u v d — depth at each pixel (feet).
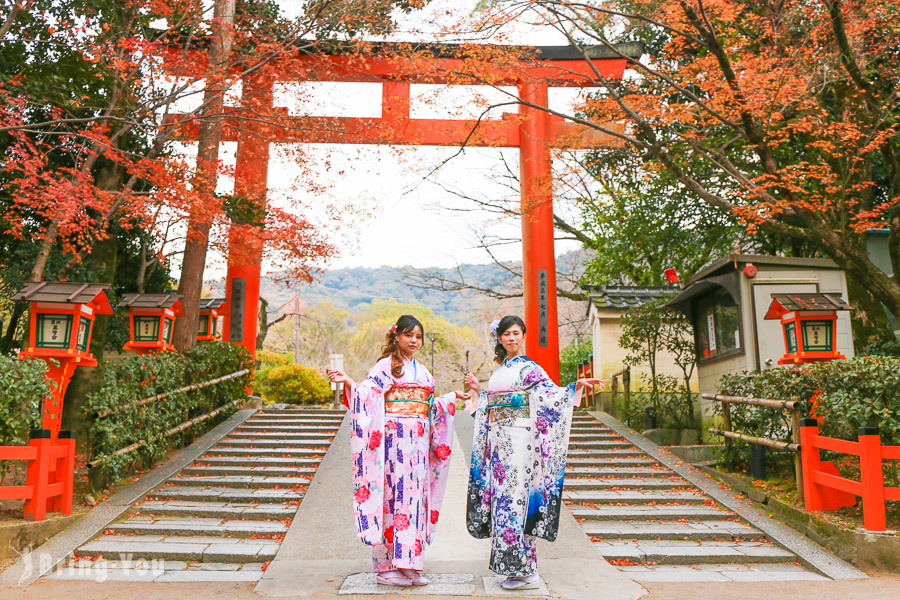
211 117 23.65
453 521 17.06
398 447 12.07
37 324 16.63
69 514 15.94
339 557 14.26
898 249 23.90
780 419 19.20
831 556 14.43
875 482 14.06
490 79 25.61
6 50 23.56
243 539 15.97
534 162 36.55
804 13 22.59
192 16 25.07
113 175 28.32
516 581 11.93
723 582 12.94
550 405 12.19
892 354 26.66
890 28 23.11
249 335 35.70
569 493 19.90
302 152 26.37
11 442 15.61
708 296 28.73
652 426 28.86
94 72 24.75
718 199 22.85
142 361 20.15
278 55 25.54
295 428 27.89
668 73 26.43
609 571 13.32
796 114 25.76
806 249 37.81
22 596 11.44
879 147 24.20
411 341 12.50
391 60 28.35
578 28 22.41
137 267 32.68
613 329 38.81
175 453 23.61
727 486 20.20
